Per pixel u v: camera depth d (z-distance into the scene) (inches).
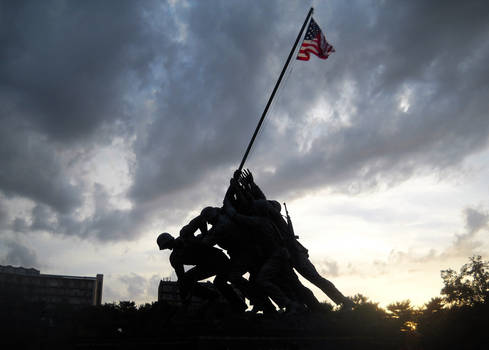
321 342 681.6
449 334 904.3
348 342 700.0
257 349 645.3
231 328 649.6
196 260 796.6
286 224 831.7
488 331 907.4
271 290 751.1
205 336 627.5
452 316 940.6
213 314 773.9
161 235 806.5
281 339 661.3
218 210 829.2
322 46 1023.6
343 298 796.6
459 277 2691.9
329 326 698.2
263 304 786.2
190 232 821.9
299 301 810.8
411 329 766.5
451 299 2637.8
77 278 2527.1
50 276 2440.9
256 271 816.9
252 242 806.5
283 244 809.5
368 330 722.2
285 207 871.1
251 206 831.7
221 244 821.2
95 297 2628.0
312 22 1038.4
